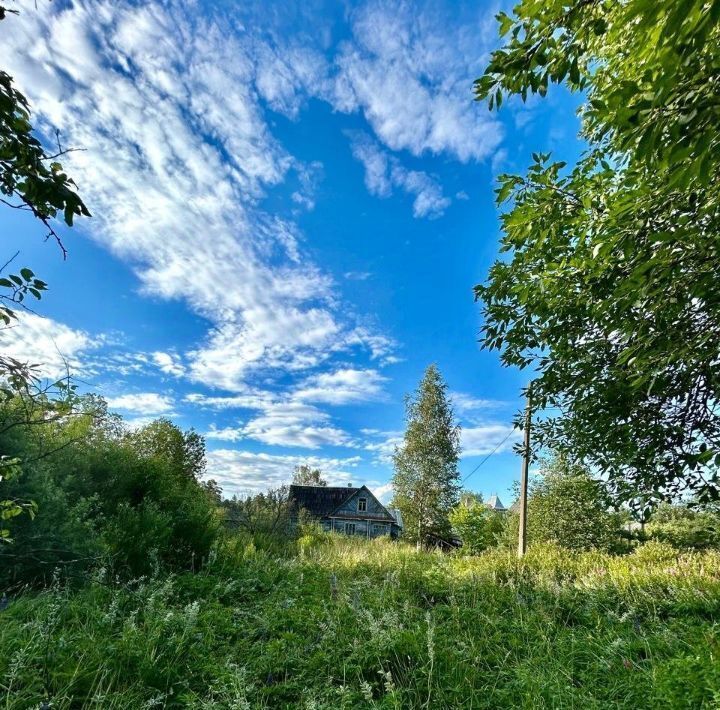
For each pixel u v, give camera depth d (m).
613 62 4.00
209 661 3.77
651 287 3.07
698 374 3.75
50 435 6.67
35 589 4.74
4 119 1.62
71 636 3.72
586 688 3.50
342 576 8.36
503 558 11.46
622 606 6.23
